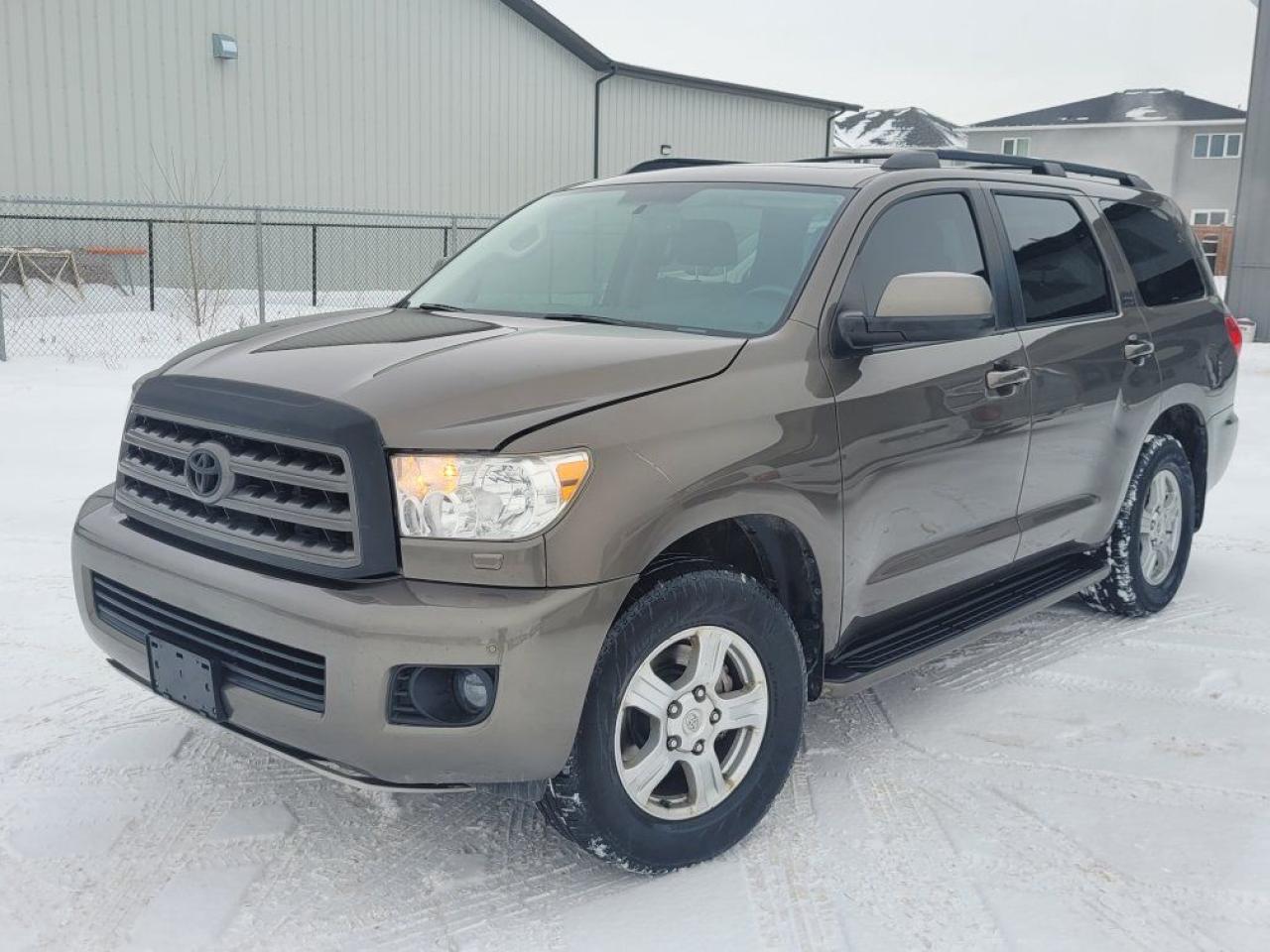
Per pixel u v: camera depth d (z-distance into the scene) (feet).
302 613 8.50
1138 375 15.35
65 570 17.42
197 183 67.92
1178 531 17.11
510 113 82.74
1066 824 10.77
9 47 60.13
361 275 76.38
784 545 10.63
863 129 204.74
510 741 8.46
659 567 9.43
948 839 10.46
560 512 8.54
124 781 11.17
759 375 10.15
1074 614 17.11
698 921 9.12
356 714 8.39
